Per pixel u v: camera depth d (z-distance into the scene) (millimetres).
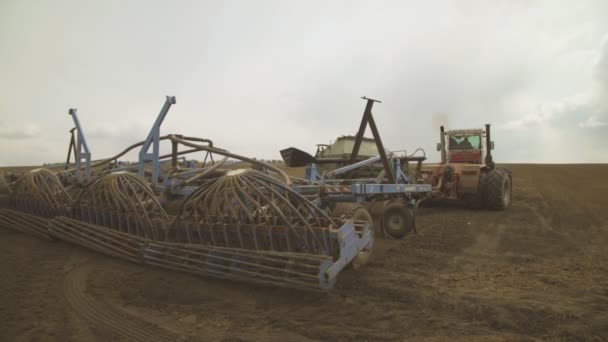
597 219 9148
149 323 3518
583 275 4770
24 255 5844
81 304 3967
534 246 6531
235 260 4328
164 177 7020
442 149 12922
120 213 5660
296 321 3494
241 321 3525
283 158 9797
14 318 3639
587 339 3084
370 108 7555
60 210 6746
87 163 8117
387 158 7918
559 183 18484
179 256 4812
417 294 4125
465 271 5062
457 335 3188
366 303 3912
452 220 9414
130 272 4969
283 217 4246
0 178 8711
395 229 7270
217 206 4699
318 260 3850
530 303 3811
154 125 6578
